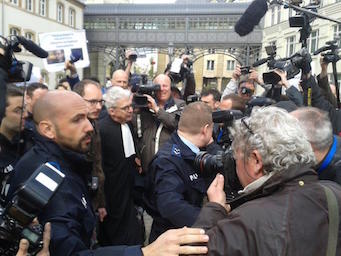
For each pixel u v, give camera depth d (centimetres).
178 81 512
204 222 146
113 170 324
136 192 348
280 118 138
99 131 322
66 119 181
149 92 352
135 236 336
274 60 324
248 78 459
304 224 118
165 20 2794
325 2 1755
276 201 125
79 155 185
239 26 286
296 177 130
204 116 230
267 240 116
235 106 364
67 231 146
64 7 3038
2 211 121
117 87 338
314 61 1218
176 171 222
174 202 208
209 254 122
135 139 354
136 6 2861
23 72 201
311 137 178
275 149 130
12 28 2480
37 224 122
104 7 2927
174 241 131
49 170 120
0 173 208
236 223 123
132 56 512
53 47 523
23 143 232
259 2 276
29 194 112
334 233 118
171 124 341
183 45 2780
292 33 2102
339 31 1638
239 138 145
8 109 220
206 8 2711
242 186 162
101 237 331
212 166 190
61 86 461
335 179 181
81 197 171
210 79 4631
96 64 3331
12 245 117
